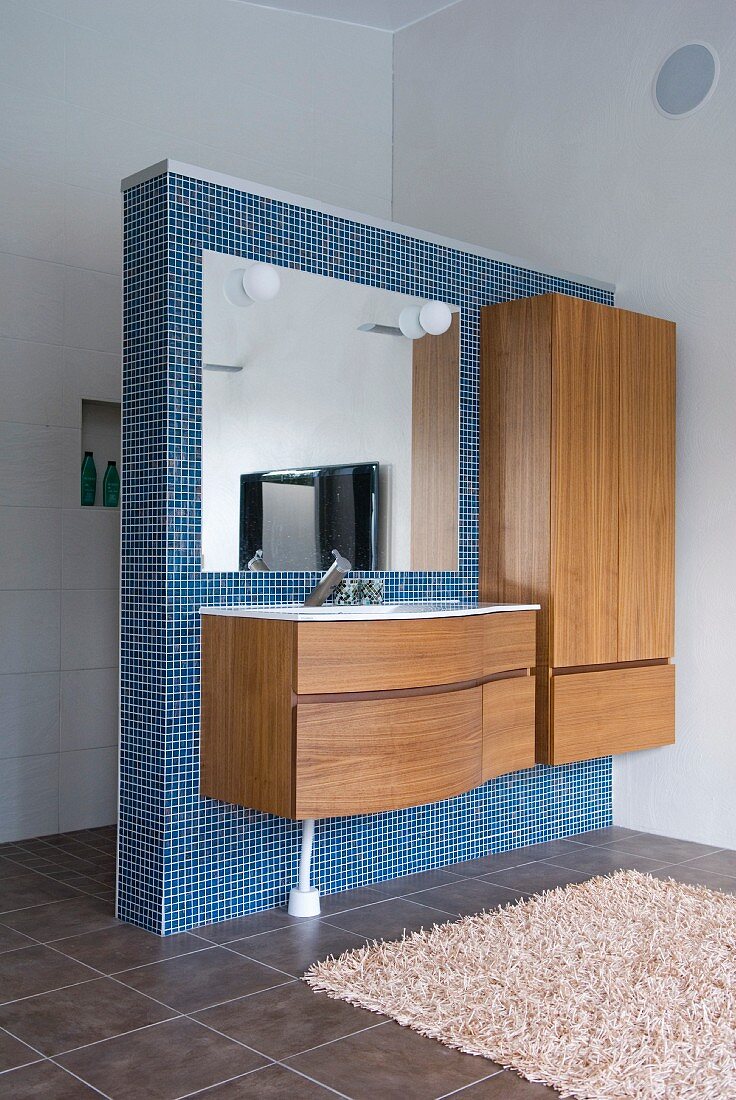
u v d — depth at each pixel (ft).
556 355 12.52
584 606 12.78
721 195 13.42
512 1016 8.01
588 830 14.24
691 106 13.70
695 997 8.31
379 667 10.01
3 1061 7.37
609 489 13.08
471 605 12.38
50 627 13.85
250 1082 7.11
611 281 14.61
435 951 9.33
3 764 13.43
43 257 13.73
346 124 17.24
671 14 13.91
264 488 11.11
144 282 10.51
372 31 17.63
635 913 10.40
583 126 14.97
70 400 13.99
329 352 11.80
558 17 15.30
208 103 15.42
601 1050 7.46
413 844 12.16
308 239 11.59
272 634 9.73
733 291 13.32
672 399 13.80
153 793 10.22
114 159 14.38
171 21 15.01
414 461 12.65
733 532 13.33
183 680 10.31
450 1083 7.14
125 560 10.65
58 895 11.21
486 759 11.61
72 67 13.97
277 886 10.94
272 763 9.71
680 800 13.80
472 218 16.56
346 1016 8.16
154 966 9.14
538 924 10.07
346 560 11.98
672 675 13.75
